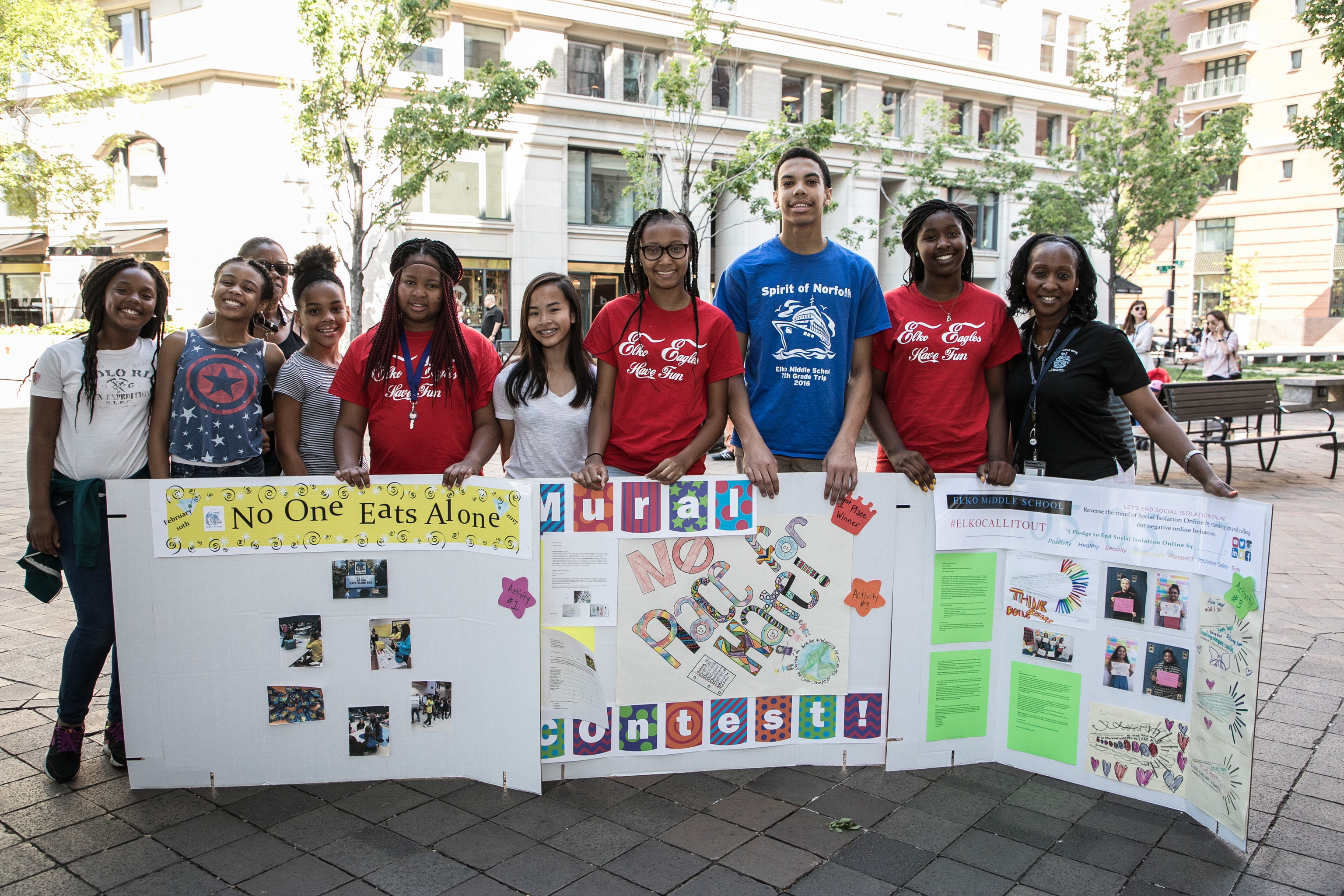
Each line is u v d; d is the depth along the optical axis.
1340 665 4.47
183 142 21.03
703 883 2.66
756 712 3.39
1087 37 32.78
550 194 23.20
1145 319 14.48
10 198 19.94
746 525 3.29
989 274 31.69
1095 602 3.25
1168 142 22.62
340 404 3.62
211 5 19.91
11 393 16.95
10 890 2.60
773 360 3.67
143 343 3.35
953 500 3.37
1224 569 2.91
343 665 3.20
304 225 21.17
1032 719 3.42
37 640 4.59
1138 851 2.87
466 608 3.19
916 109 28.83
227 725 3.19
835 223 28.30
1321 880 2.71
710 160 24.94
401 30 17.41
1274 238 43.53
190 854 2.79
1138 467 10.82
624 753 3.32
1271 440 10.21
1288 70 42.25
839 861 2.79
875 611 3.39
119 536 3.06
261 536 3.12
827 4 26.28
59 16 18.73
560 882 2.66
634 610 3.26
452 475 3.11
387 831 2.94
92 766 3.39
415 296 3.26
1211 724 2.97
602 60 23.73
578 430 3.57
